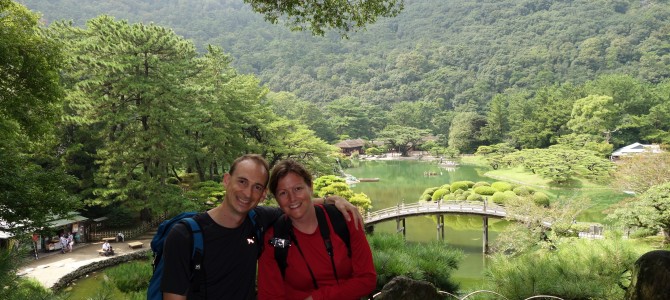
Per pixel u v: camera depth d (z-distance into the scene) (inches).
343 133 3826.3
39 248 881.5
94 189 1007.0
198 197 1023.0
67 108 1031.0
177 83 1082.1
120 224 1112.2
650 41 4596.5
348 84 5816.9
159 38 1045.8
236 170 109.2
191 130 1166.3
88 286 710.5
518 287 206.7
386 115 4146.2
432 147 3437.5
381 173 2647.6
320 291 112.0
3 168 388.2
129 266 243.8
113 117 1015.0
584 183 1918.1
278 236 115.2
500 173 2397.9
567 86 3021.7
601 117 2380.7
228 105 1304.1
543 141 2719.0
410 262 213.5
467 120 3230.8
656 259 151.9
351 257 117.0
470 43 6451.8
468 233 1228.5
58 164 1018.1
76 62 1005.2
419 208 1188.5
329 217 117.0
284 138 1413.6
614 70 4362.7
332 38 7534.5
